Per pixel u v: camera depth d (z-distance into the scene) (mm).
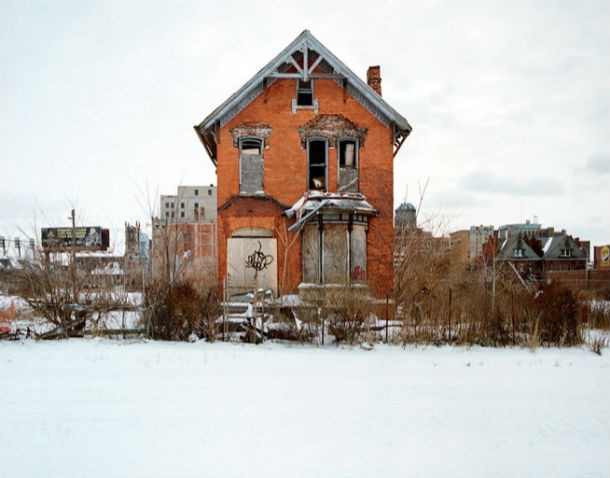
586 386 8281
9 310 14227
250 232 16328
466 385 8250
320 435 5906
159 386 7883
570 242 54406
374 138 16578
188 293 12578
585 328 14781
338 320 12156
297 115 16484
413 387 8062
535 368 9617
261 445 5586
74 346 11188
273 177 16422
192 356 10195
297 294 15820
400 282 17438
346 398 7383
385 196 16469
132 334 12539
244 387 7883
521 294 14188
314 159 16969
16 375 8508
